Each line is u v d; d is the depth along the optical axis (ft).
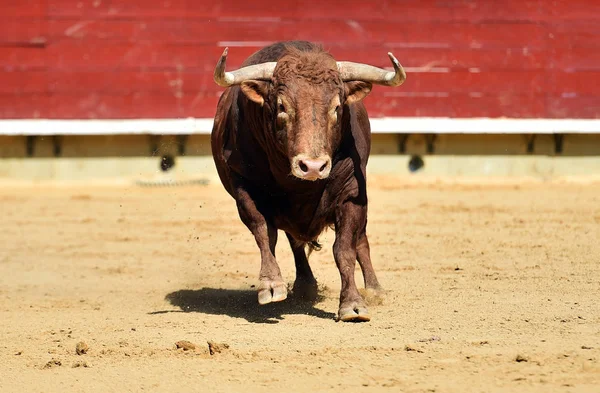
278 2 134.31
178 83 133.49
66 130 129.49
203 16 133.80
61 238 91.04
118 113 132.67
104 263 77.61
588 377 39.09
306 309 55.93
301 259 60.85
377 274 67.82
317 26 134.72
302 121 47.93
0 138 130.21
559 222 94.84
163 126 131.54
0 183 129.80
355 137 52.85
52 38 132.77
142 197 119.65
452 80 135.33
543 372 39.81
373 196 117.70
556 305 54.44
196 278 69.97
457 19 136.15
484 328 48.52
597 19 136.87
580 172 135.85
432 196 117.70
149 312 56.59
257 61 53.52
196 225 98.63
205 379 40.40
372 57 135.03
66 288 66.49
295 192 52.06
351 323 50.67
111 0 133.28
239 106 53.36
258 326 50.62
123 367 42.96
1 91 131.64
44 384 40.70
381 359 42.60
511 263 71.56
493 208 106.11
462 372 40.16
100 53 133.08
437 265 71.41
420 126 131.95
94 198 119.24
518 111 135.95
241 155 53.11
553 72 136.98
